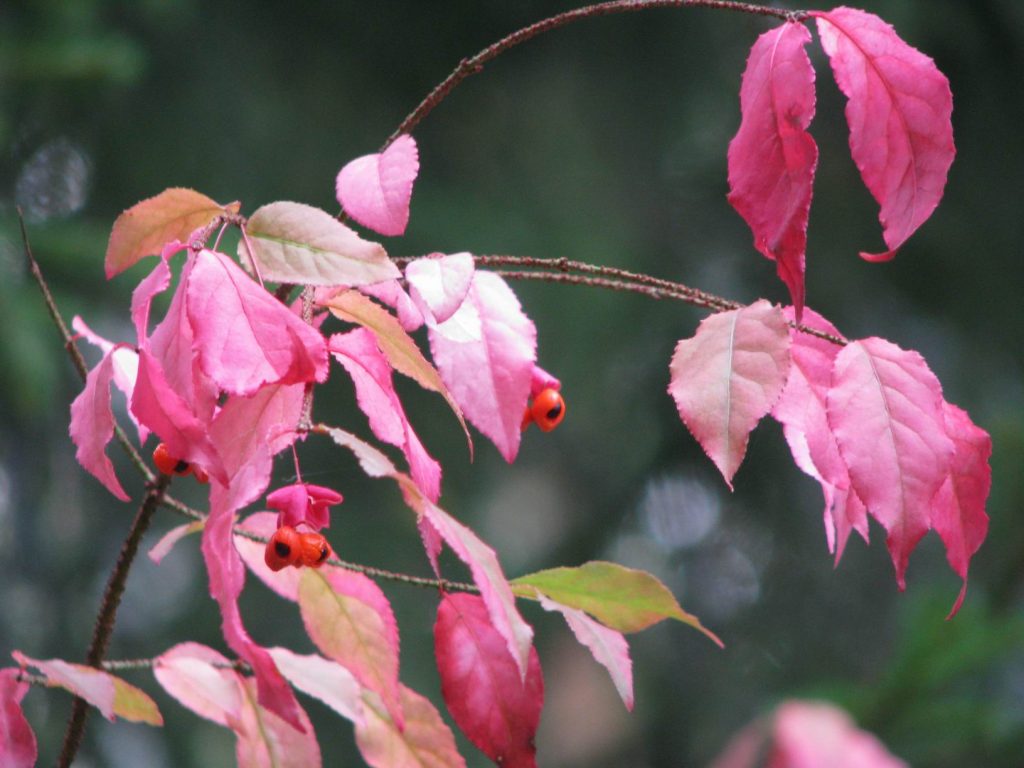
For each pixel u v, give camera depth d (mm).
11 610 9289
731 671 9906
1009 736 3502
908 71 1611
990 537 4703
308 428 1438
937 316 10211
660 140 10727
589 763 10047
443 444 9930
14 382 6812
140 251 1755
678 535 10352
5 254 7293
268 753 1970
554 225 10297
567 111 10672
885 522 1540
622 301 10250
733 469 1549
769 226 1592
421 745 1972
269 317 1444
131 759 8797
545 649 10320
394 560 9469
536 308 10023
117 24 9062
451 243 9727
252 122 9664
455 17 9984
